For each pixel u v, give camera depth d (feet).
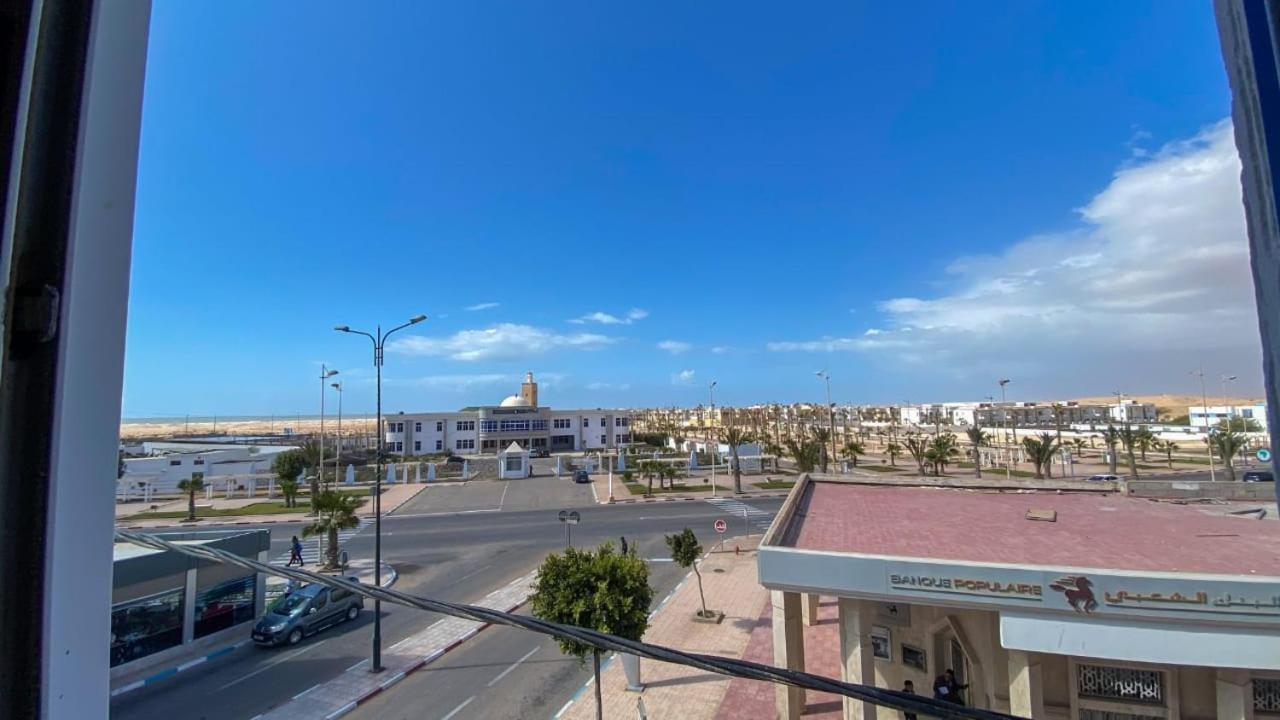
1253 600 20.53
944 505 40.37
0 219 2.57
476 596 59.77
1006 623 23.20
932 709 6.33
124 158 3.37
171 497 137.39
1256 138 2.58
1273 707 23.65
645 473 141.28
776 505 116.57
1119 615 21.77
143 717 35.96
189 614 45.27
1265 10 2.55
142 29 3.57
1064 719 26.22
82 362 3.02
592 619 32.91
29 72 2.75
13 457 2.64
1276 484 2.36
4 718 2.62
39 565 2.67
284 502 125.49
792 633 32.30
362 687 39.17
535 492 137.28
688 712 35.27
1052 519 34.58
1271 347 2.46
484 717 35.47
